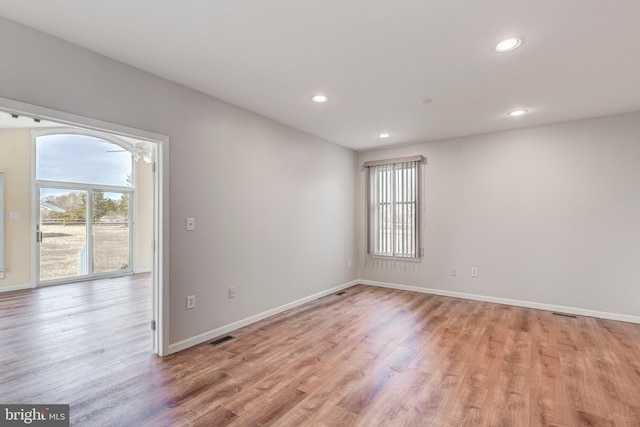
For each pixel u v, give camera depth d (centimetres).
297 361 268
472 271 470
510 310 415
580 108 352
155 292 282
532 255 426
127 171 690
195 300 303
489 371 251
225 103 334
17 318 381
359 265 582
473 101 332
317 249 479
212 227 320
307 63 253
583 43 220
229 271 339
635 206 366
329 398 214
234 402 209
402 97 321
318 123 410
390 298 477
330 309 420
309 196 462
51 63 212
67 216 600
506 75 271
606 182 381
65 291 524
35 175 555
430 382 235
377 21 197
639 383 234
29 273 545
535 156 423
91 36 214
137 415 194
